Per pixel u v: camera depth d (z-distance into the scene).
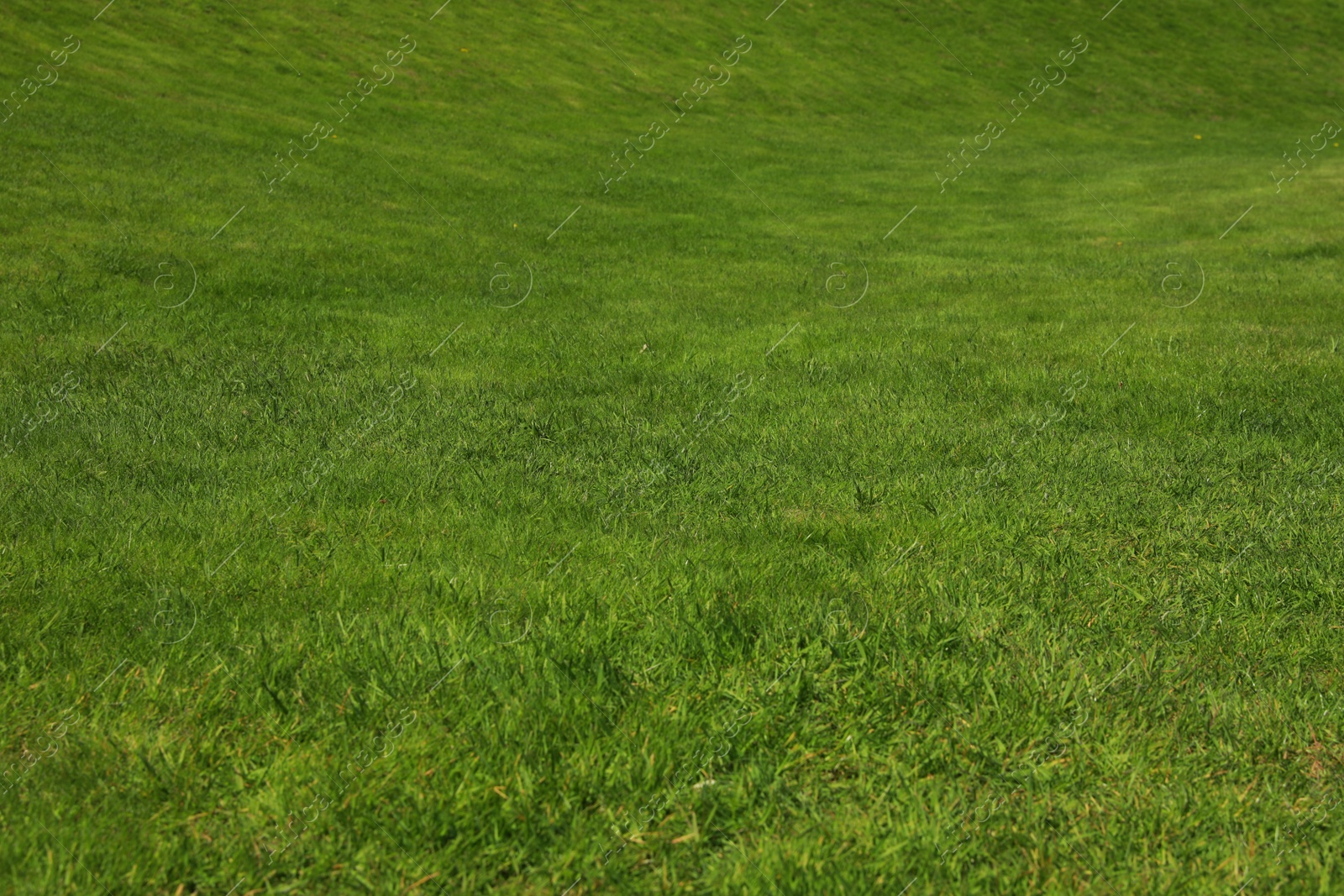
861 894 2.72
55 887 2.69
